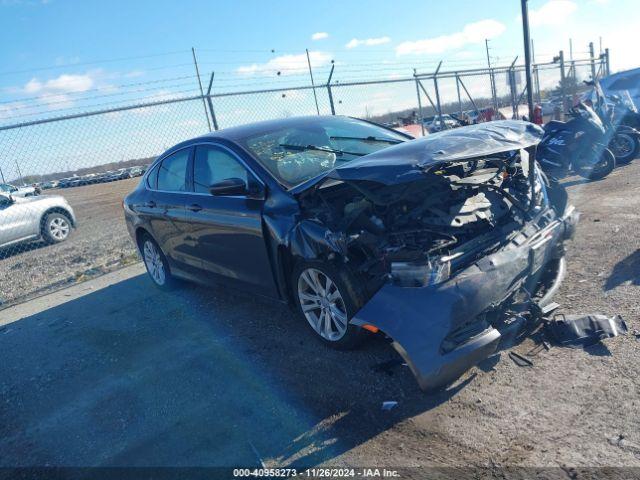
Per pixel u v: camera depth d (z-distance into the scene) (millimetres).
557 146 7988
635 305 3611
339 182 3678
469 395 2977
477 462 2475
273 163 4094
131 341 4676
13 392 4113
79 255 9516
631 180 7551
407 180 2896
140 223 5762
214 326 4652
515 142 3346
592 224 5613
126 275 7168
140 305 5656
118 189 26141
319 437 2854
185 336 4543
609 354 3100
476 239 3326
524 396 2875
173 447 2988
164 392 3631
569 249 4953
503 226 3557
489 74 13461
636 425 2506
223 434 3023
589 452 2402
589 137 7832
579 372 2990
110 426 3340
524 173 3881
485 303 2957
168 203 5109
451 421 2791
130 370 4086
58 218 12039
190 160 4910
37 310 6371
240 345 4156
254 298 4402
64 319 5727
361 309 3078
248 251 4117
